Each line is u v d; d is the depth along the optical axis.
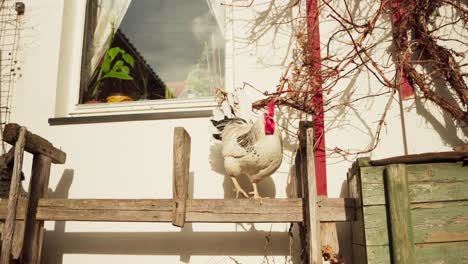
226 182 2.25
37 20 2.61
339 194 2.17
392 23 2.29
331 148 2.23
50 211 1.91
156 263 2.19
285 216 1.73
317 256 1.53
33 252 1.89
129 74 2.74
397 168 1.56
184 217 1.78
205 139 2.32
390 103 2.23
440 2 2.26
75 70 2.64
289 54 2.39
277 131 1.87
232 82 2.50
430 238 1.53
